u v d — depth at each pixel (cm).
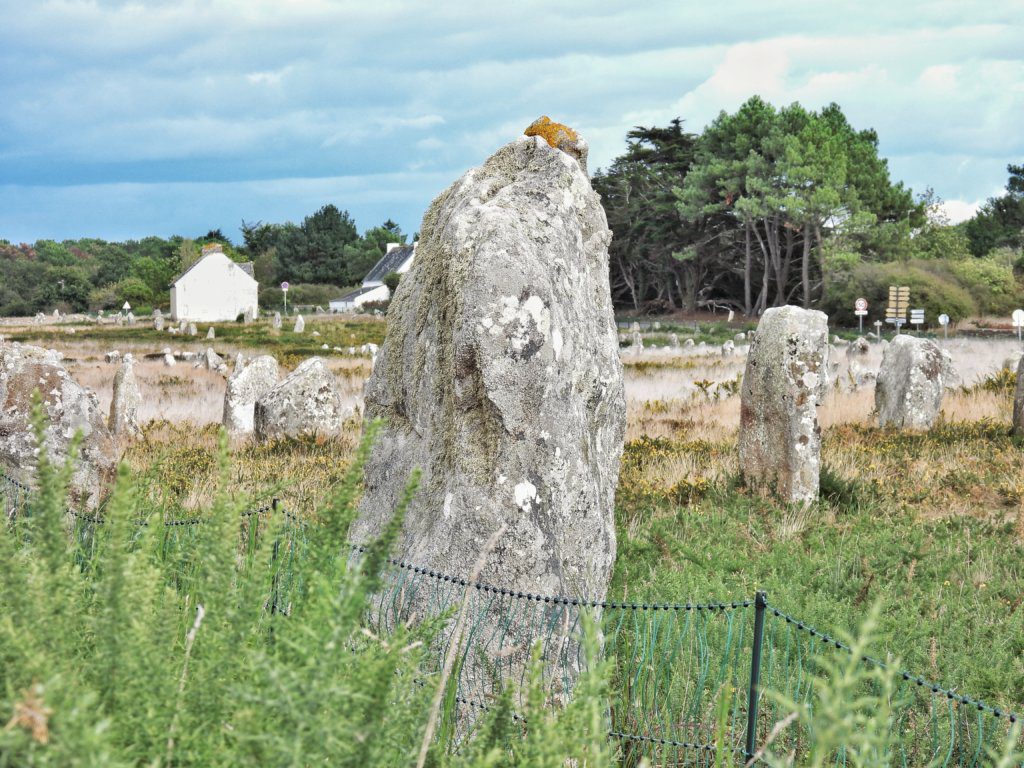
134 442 1570
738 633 618
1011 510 1077
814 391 1098
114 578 203
